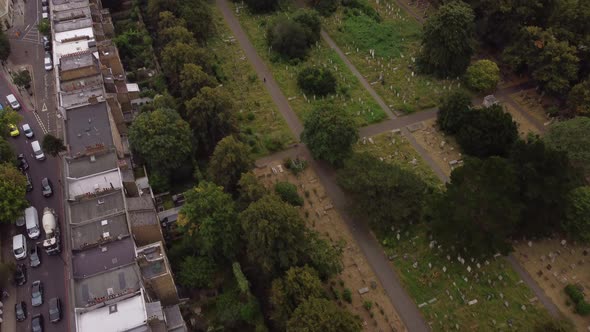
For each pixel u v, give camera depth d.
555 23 169.62
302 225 112.88
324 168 149.25
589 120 138.25
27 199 141.62
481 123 144.25
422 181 131.88
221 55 195.25
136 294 102.50
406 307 115.94
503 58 172.88
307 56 192.88
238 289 116.81
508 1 173.38
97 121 140.88
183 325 103.69
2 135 153.38
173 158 139.00
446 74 178.00
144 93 170.12
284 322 104.06
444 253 124.81
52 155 146.38
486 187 116.75
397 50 193.12
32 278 124.06
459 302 116.00
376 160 135.00
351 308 116.06
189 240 120.88
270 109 170.25
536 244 127.00
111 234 114.12
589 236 120.00
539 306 114.75
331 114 143.38
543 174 119.75
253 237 109.62
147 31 199.38
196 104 145.12
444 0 198.38
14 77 177.00
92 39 171.25
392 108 168.62
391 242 128.12
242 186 126.19
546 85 161.88
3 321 116.19
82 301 101.38
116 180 127.12
